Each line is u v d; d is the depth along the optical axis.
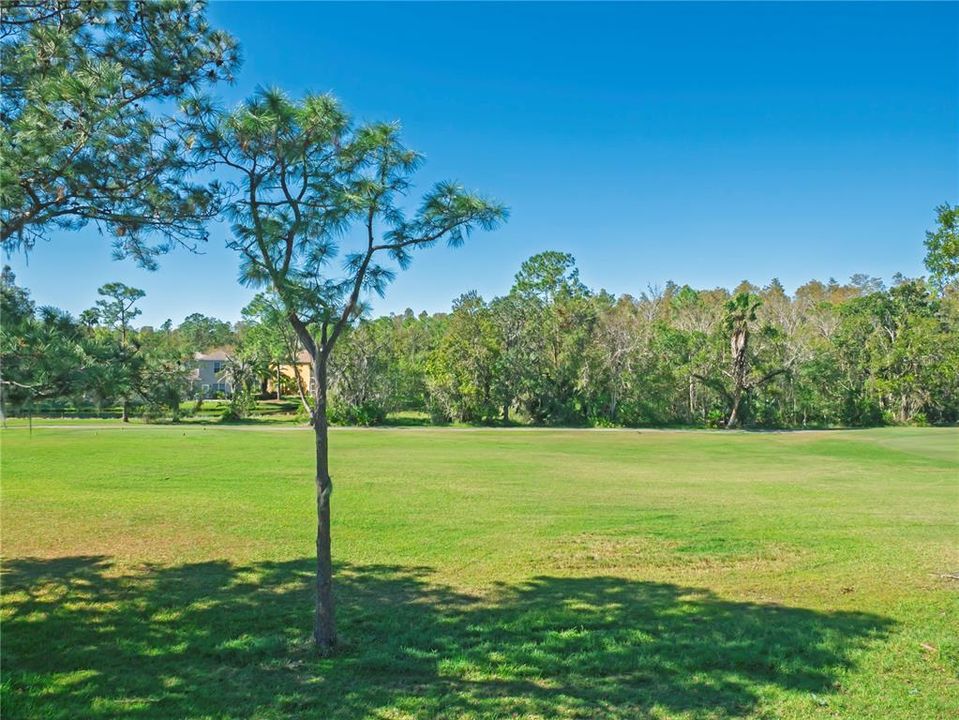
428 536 10.67
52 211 5.55
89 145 5.23
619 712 4.71
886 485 17.69
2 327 5.18
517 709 4.75
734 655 5.70
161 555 9.45
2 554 9.49
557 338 51.06
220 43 6.18
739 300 49.66
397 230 6.11
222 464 20.72
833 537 10.59
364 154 5.98
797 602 7.26
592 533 10.92
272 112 5.49
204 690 5.05
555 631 6.35
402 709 4.75
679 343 51.84
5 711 4.65
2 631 6.36
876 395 52.62
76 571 8.58
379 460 23.05
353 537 10.61
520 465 22.17
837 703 4.83
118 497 14.31
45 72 5.46
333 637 5.90
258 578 8.26
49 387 5.36
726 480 18.69
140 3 5.79
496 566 8.88
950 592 7.60
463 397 49.41
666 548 9.88
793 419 50.62
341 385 49.31
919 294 54.06
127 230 6.06
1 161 4.73
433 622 6.60
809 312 61.94
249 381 53.53
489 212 6.05
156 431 36.09
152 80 5.81
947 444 32.25
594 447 30.69
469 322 50.59
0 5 5.41
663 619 6.68
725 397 50.88
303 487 15.98
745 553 9.56
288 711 4.71
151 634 6.27
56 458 21.88
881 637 6.15
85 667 5.50
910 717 4.62
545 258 51.72
